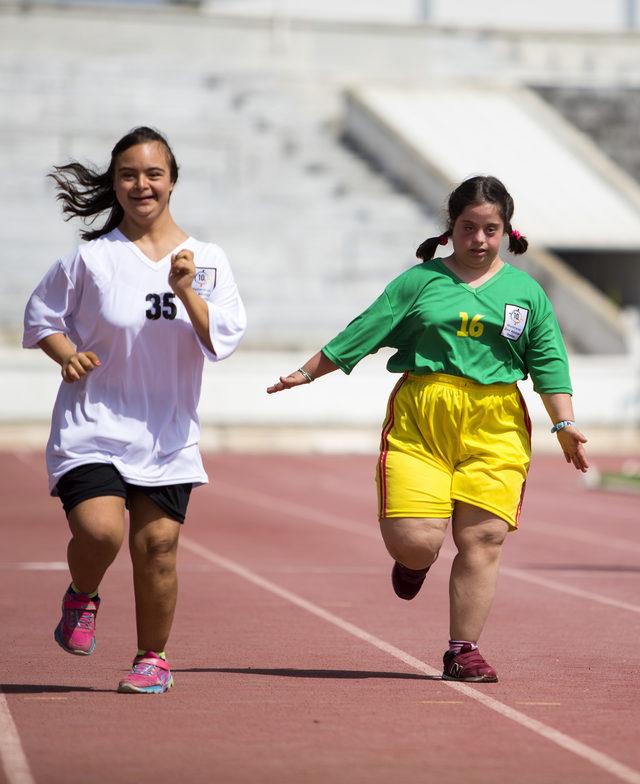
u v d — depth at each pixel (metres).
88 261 16.12
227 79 115.44
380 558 34.56
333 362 17.86
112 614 24.44
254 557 34.28
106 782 12.53
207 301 16.30
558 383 17.97
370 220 105.88
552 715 15.88
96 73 111.69
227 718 15.38
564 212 105.88
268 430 82.94
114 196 16.62
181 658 19.81
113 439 15.92
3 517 43.94
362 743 14.26
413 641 21.81
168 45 123.31
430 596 27.77
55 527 41.06
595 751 14.07
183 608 25.39
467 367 17.69
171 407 16.17
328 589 28.59
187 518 44.44
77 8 121.31
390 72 128.00
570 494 57.38
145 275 16.14
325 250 103.06
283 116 115.12
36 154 105.25
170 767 13.13
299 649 20.83
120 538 15.87
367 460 74.69
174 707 15.95
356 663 19.53
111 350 16.06
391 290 17.89
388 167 111.81
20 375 81.00
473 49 130.00
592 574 31.61
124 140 16.27
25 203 100.69
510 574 31.44
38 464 66.81
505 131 116.50
